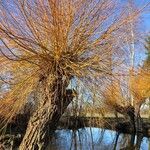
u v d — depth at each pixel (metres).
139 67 8.43
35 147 7.05
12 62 6.93
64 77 6.93
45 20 6.65
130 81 7.98
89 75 7.03
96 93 7.19
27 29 6.70
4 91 7.33
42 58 6.79
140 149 17.80
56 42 6.70
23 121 10.38
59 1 6.58
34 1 6.64
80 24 6.88
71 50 6.86
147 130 21.86
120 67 7.34
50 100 7.03
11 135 11.05
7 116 7.42
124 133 20.70
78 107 8.05
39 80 7.08
